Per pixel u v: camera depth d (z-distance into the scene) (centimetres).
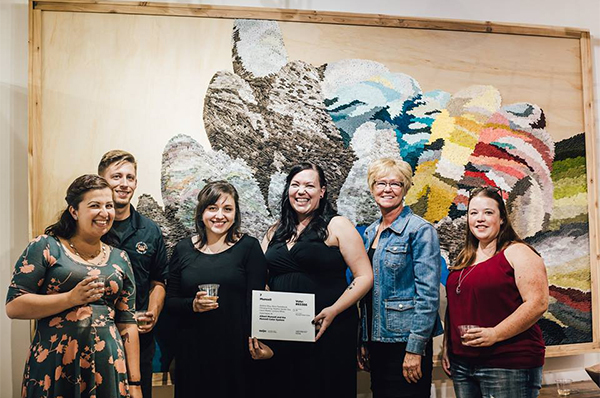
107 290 246
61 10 299
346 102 318
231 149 307
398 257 279
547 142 336
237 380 267
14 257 292
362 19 322
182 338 270
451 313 274
